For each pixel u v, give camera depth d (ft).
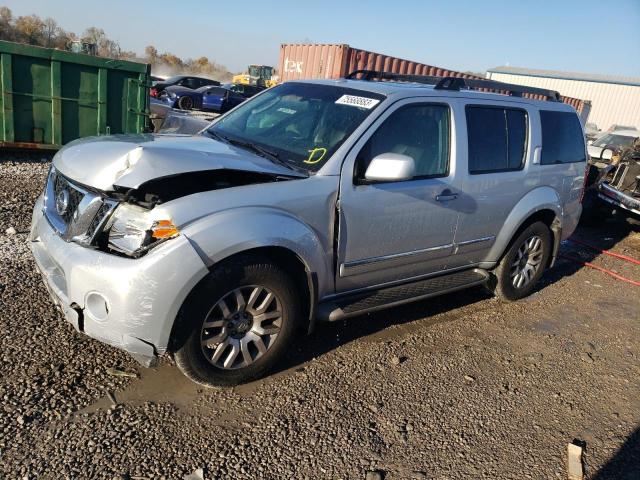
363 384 11.64
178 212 9.37
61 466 8.32
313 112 13.06
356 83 13.76
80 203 10.11
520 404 11.73
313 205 11.03
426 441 10.09
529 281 17.42
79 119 28.48
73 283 9.48
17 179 23.49
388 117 12.37
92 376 10.56
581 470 9.80
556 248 17.92
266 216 10.25
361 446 9.71
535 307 17.48
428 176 13.19
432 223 13.44
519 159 15.69
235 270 9.93
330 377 11.74
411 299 13.44
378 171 11.23
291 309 11.02
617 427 11.39
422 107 13.17
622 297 19.58
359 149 11.78
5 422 9.02
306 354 12.57
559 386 12.69
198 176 10.44
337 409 10.65
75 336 11.73
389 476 9.08
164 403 10.14
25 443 8.66
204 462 8.82
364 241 12.15
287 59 51.85
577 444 10.65
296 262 11.10
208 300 9.79
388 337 13.98
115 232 9.66
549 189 16.74
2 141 26.68
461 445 10.12
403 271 13.64
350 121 12.25
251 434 9.64
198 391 10.65
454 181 13.67
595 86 147.64
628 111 143.64
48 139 27.91
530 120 15.99
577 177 17.94
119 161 9.98
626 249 26.89
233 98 77.00
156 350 9.55
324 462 9.20
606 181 28.89
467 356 13.51
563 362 13.91
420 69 50.47
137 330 9.25
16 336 11.39
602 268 22.84
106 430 9.21
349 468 9.14
